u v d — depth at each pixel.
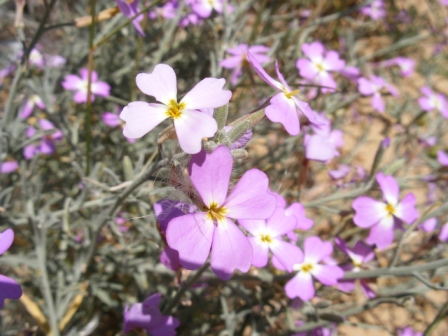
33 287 0.14
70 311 0.12
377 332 0.19
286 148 0.18
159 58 0.17
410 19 0.32
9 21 0.22
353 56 0.23
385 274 0.10
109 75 0.19
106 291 0.15
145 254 0.16
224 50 0.16
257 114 0.08
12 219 0.13
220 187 0.07
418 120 0.21
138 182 0.08
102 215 0.10
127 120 0.07
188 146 0.06
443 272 0.13
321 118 0.13
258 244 0.09
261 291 0.12
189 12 0.18
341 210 0.12
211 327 0.15
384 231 0.11
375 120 0.27
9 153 0.14
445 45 0.32
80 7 0.20
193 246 0.07
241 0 0.22
